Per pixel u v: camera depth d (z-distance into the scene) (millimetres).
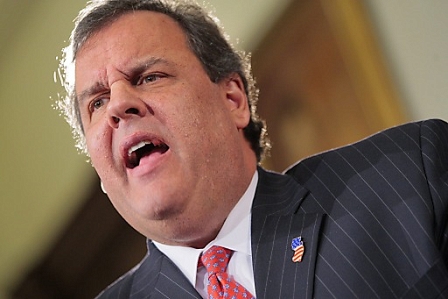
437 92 6395
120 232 8172
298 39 7023
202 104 4180
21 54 8297
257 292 3799
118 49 4227
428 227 3742
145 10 4398
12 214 8477
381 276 3660
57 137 8250
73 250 8328
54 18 8070
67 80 4652
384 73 6613
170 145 4043
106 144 4156
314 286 3705
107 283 8250
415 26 6484
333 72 6891
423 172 3957
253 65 7223
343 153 4273
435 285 3582
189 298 4027
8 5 8008
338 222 3906
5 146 8508
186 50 4363
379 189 3969
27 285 8453
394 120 6598
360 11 6645
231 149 4195
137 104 4023
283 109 7203
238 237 4109
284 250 3887
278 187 4312
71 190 8195
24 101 8375
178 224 4070
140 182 4023
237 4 7273
